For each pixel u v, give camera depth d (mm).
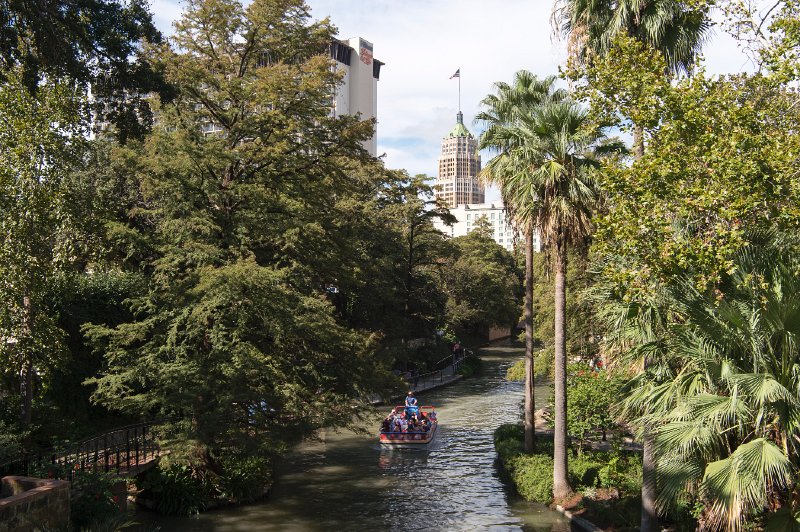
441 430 35219
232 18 24234
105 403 21250
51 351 18062
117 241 20078
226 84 22531
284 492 23406
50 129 17484
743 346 11602
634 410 13742
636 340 13766
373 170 48625
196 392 19797
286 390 20438
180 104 23625
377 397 44062
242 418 21328
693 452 11375
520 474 23031
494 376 60969
